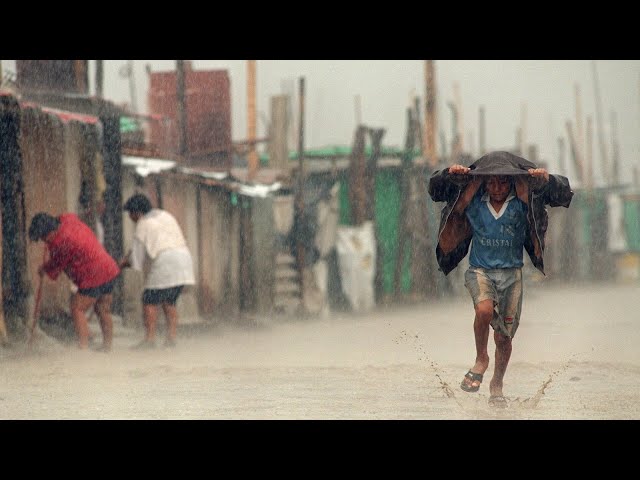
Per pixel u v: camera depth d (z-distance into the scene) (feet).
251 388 86.89
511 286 73.67
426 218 283.59
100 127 157.38
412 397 79.97
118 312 163.53
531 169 72.59
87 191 154.40
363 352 133.90
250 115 278.26
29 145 136.05
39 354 119.96
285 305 242.58
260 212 242.58
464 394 81.92
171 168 181.47
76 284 126.11
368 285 258.16
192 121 288.71
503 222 73.20
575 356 121.29
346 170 272.10
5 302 126.72
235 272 229.86
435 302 282.36
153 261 137.69
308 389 85.81
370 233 261.85
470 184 74.13
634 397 80.28
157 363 114.93
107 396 81.05
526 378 94.94
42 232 124.88
